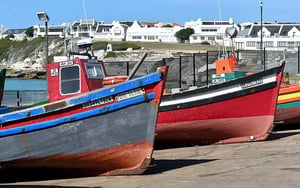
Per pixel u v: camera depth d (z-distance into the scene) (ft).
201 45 319.68
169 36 431.84
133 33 433.48
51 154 31.30
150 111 30.91
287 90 57.36
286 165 34.14
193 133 46.91
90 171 33.12
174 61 96.84
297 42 332.80
